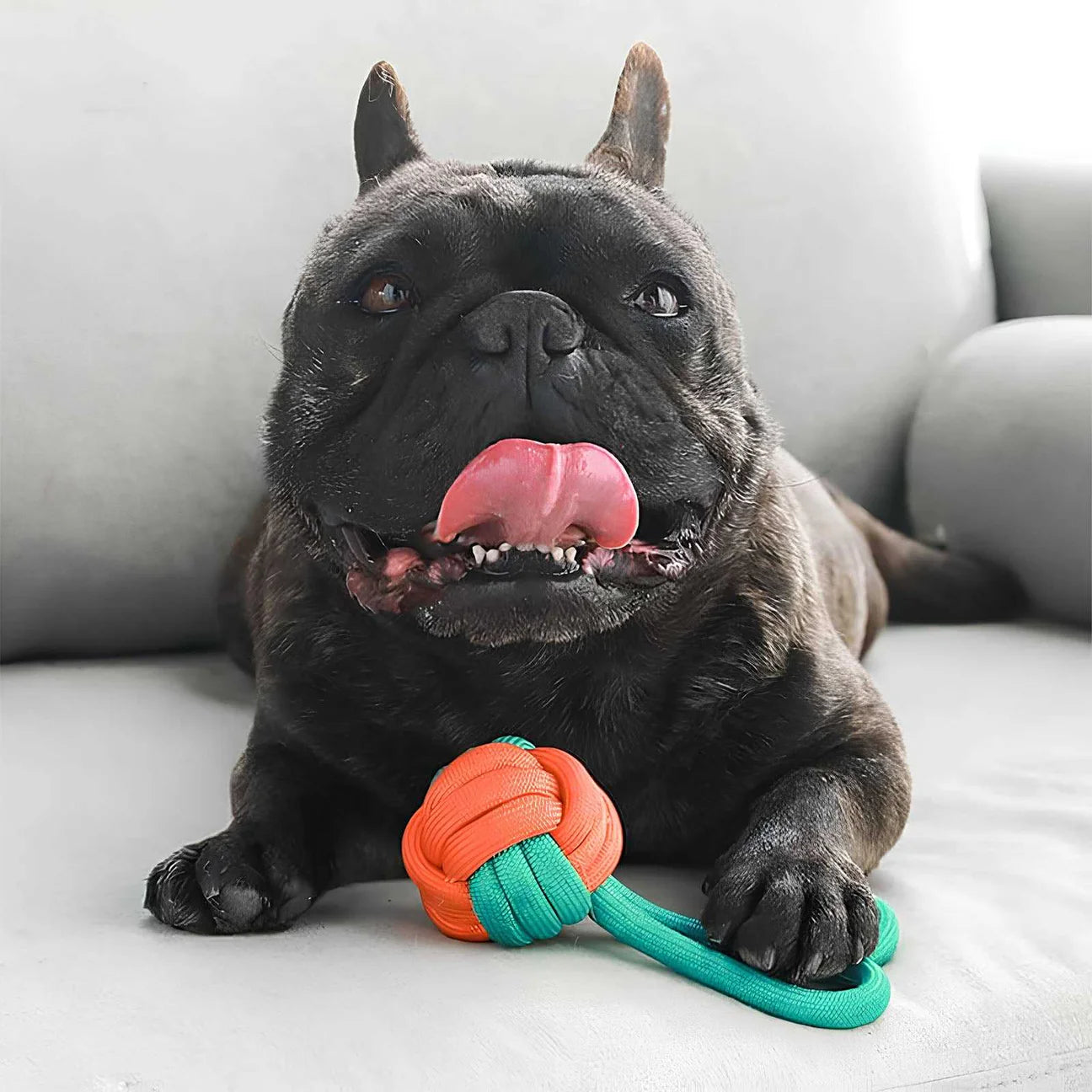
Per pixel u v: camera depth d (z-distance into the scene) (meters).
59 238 0.91
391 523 0.57
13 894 0.60
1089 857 0.63
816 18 1.09
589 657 0.62
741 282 1.05
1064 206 1.22
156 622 0.96
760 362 1.06
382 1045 0.46
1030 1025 0.50
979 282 1.17
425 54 0.98
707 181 1.04
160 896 0.57
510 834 0.53
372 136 0.73
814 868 0.55
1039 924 0.57
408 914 0.59
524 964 0.52
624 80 0.73
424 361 0.57
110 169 0.92
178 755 0.77
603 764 0.64
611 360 0.56
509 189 0.59
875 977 0.51
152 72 0.94
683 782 0.65
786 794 0.62
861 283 1.09
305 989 0.50
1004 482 1.04
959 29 1.44
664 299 0.59
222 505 0.95
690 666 0.63
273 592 0.68
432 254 0.57
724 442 0.61
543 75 1.00
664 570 0.59
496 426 0.55
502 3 1.01
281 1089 0.44
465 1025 0.47
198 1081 0.44
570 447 0.53
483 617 0.56
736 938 0.53
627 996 0.50
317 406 0.60
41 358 0.90
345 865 0.64
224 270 0.94
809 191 1.07
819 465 1.10
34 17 0.93
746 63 1.06
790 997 0.50
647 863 0.67
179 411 0.93
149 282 0.92
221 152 0.94
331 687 0.64
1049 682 0.88
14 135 0.91
